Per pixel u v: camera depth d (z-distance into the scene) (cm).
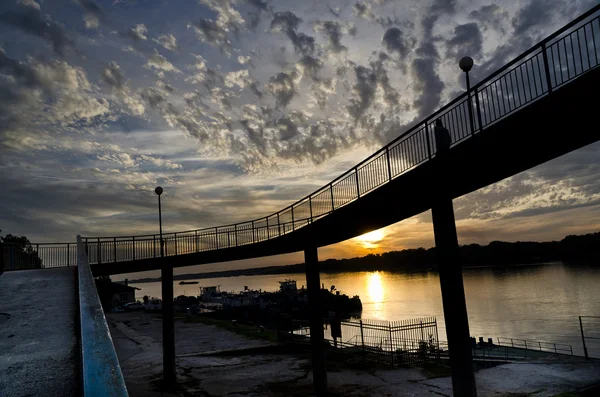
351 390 1931
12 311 736
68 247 2388
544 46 990
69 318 682
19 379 410
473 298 16150
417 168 1373
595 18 877
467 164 1220
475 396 1196
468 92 1192
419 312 13012
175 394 2020
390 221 1762
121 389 178
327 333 4206
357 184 1691
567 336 8100
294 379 2200
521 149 1141
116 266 2305
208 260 2434
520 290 17538
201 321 5066
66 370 435
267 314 10281
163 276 2327
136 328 4656
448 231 1316
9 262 1869
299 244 2123
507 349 3222
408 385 1955
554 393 1677
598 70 884
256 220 2364
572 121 1000
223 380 2233
